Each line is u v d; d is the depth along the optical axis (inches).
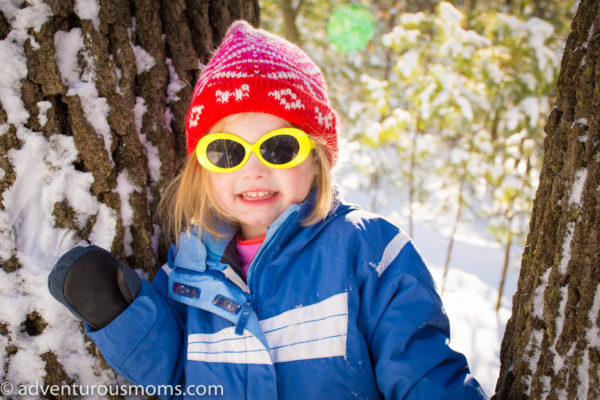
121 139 48.6
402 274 44.9
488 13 135.2
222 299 46.4
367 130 143.7
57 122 44.7
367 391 43.5
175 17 54.2
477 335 114.9
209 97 46.1
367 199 237.1
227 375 44.4
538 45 120.9
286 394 43.5
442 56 130.2
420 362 41.2
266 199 47.7
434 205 225.6
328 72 231.3
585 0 37.4
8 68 42.1
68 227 45.5
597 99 35.4
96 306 40.9
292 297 45.6
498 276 166.2
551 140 39.8
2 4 41.7
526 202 131.6
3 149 42.4
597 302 35.1
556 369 37.3
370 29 245.0
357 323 44.9
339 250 46.7
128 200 49.1
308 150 46.5
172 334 46.2
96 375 47.4
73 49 45.0
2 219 42.8
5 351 43.5
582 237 36.0
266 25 263.7
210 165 47.0
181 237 51.4
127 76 48.3
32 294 44.1
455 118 131.0
